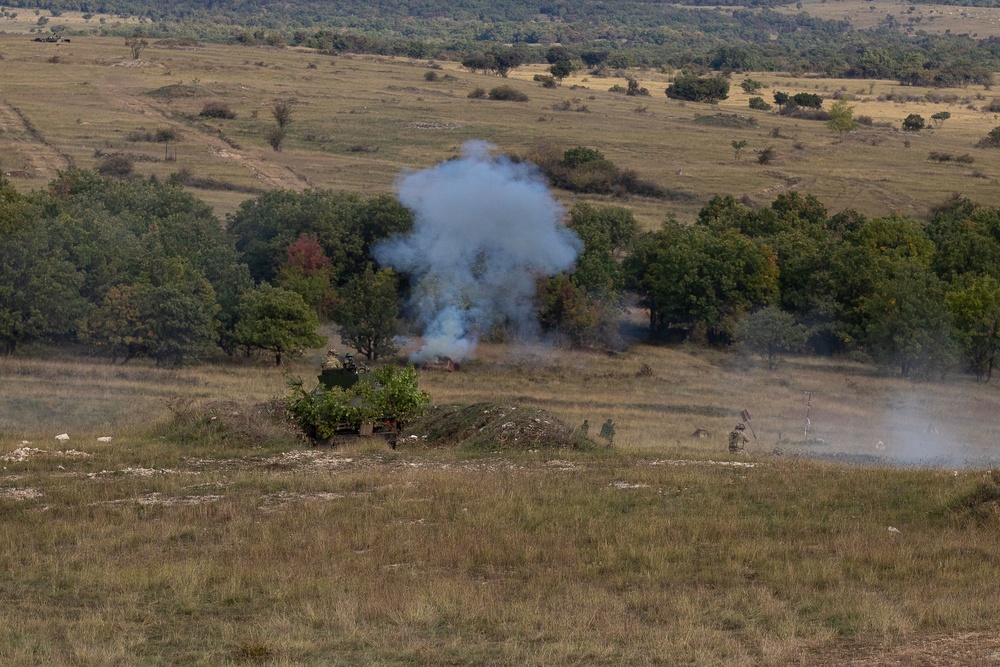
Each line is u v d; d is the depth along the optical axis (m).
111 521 56.66
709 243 197.00
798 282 199.75
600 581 48.22
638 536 54.28
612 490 64.25
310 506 59.34
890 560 50.91
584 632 41.28
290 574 48.00
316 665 37.66
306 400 81.94
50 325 152.25
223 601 45.09
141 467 70.06
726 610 43.78
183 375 139.50
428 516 58.34
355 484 65.38
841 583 47.72
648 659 38.47
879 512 60.38
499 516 58.16
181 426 80.31
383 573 48.69
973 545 53.53
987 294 165.75
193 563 48.94
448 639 40.88
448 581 47.09
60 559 50.31
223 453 74.56
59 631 41.44
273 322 156.62
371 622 42.81
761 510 60.66
